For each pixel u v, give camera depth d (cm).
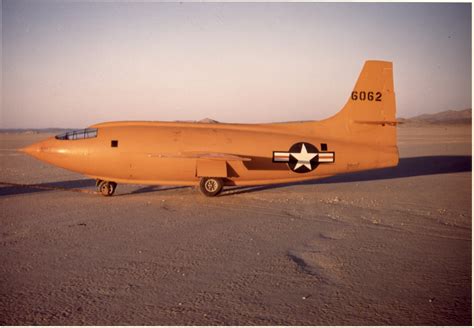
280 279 738
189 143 1634
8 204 1453
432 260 841
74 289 691
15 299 652
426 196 1605
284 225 1141
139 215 1271
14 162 3170
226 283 719
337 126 1761
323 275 760
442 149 4266
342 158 1719
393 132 1772
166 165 1622
